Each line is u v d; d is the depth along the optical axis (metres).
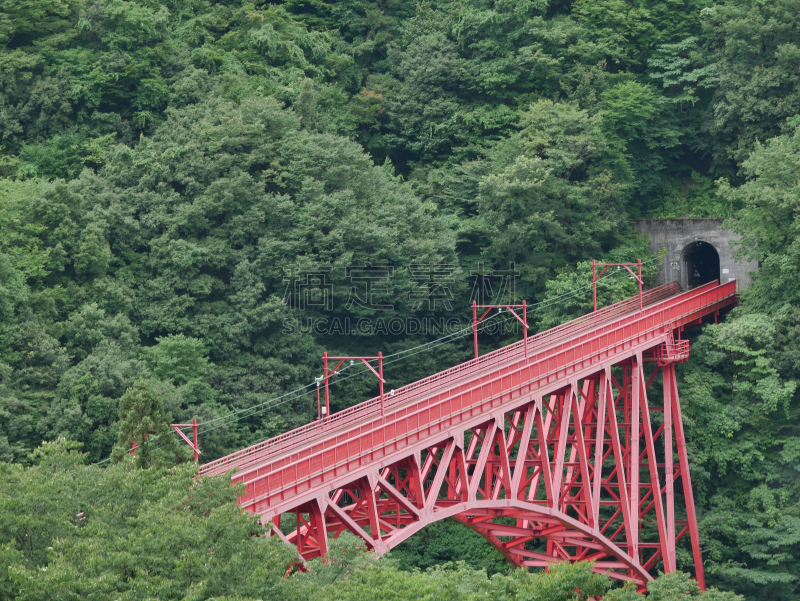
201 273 74.19
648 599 38.75
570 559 62.91
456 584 36.09
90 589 29.09
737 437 70.69
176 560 31.45
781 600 65.19
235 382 70.00
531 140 84.31
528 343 66.81
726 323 72.00
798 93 84.81
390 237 76.00
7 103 82.81
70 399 59.81
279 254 74.06
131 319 71.38
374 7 104.06
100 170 78.12
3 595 29.69
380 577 35.03
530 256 80.94
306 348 73.25
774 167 70.44
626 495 61.25
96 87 84.00
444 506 51.12
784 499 67.19
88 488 35.44
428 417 49.72
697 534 66.25
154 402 45.09
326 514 46.28
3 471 35.06
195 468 38.06
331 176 78.94
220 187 75.19
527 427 55.00
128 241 74.50
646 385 73.06
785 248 70.12
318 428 52.84
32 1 85.19
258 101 80.62
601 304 76.56
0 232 67.38
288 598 32.56
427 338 79.12
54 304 65.75
